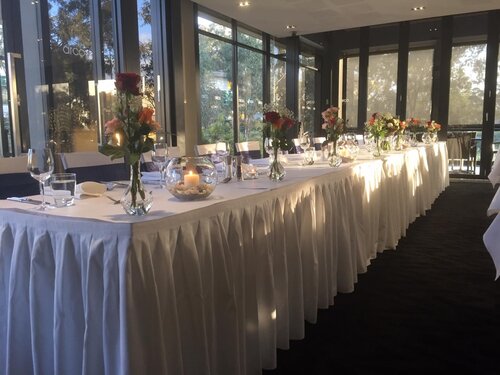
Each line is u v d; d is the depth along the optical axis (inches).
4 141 152.3
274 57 348.5
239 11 276.8
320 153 133.2
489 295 98.5
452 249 136.8
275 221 73.9
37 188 89.7
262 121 88.7
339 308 92.7
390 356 72.9
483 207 210.2
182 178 62.4
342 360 72.1
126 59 198.2
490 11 301.3
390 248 136.6
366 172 118.1
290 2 262.1
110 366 46.8
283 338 75.0
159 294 48.5
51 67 166.6
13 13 152.0
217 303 59.0
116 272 45.6
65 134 172.9
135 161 51.0
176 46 234.5
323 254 90.0
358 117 358.0
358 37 351.6
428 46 327.9
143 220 47.2
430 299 96.7
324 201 91.9
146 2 221.8
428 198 203.8
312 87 378.9
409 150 176.2
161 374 47.7
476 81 315.9
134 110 51.4
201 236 55.1
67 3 171.8
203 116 270.7
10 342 55.3
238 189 72.5
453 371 68.2
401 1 269.1
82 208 56.5
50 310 52.7
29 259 53.6
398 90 340.5
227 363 60.2
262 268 69.2
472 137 321.7
